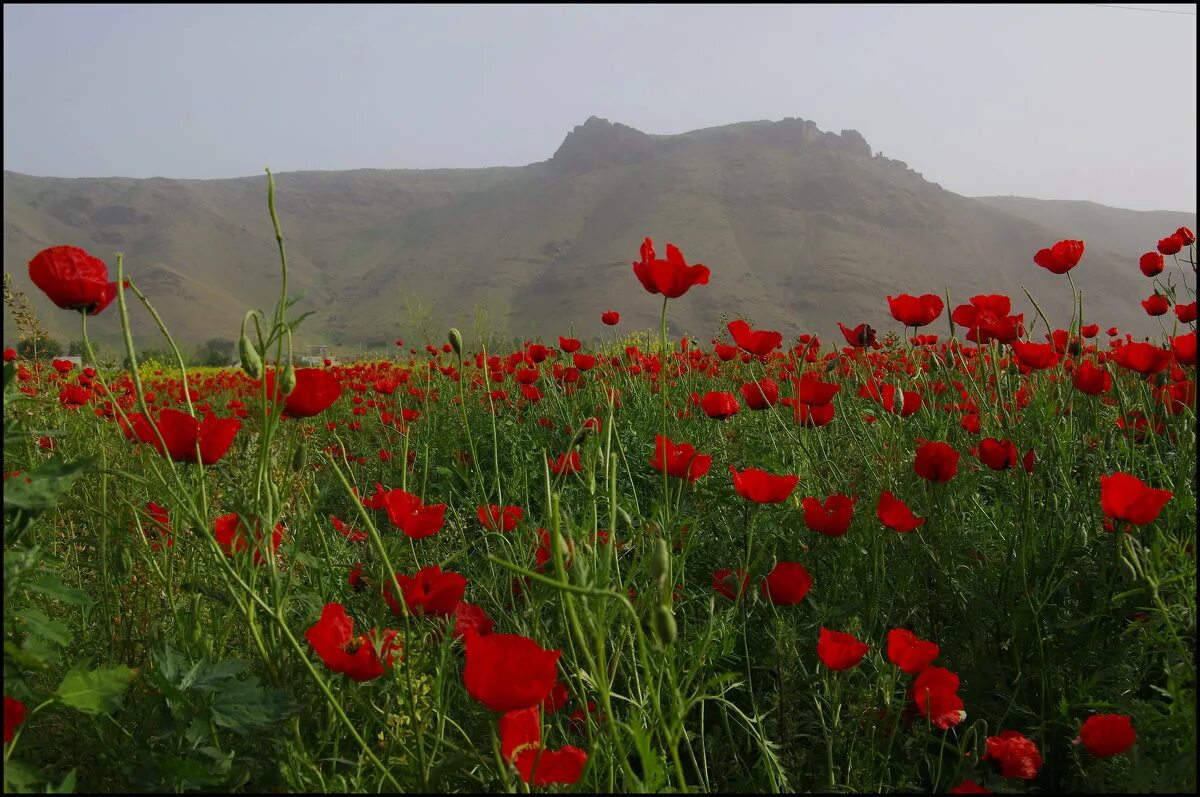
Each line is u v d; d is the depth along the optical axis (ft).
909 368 15.61
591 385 18.56
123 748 5.77
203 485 6.11
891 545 9.05
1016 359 12.00
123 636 7.42
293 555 6.55
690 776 7.01
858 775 6.46
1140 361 9.89
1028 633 7.97
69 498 7.06
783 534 9.32
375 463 14.79
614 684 7.71
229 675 5.63
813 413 10.36
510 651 4.73
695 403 14.75
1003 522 9.65
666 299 8.14
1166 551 7.48
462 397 9.78
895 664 6.83
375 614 6.78
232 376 32.19
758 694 7.94
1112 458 10.30
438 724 5.98
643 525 7.54
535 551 7.29
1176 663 6.84
